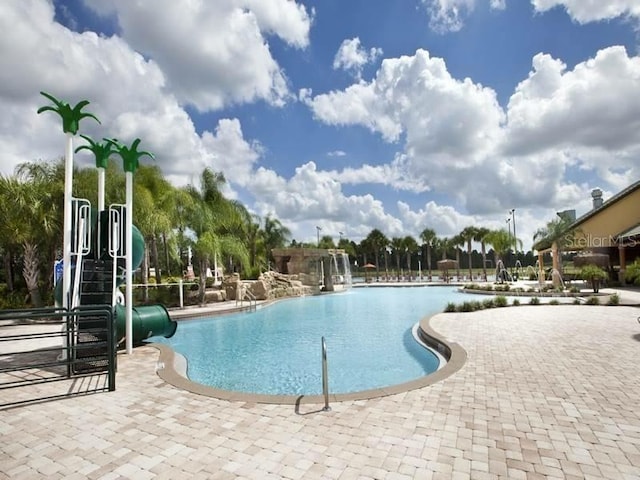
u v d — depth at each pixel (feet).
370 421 13.96
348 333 40.47
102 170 26.94
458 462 10.94
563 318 38.06
